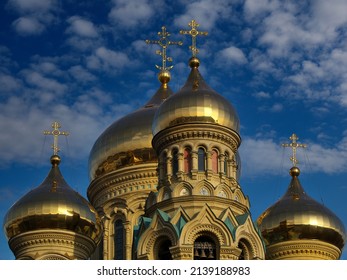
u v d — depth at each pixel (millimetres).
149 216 84875
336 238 93625
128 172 100062
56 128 97062
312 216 92938
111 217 100125
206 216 81875
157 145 87812
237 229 82062
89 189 103125
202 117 86438
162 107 88000
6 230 90750
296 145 100312
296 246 92562
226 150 86938
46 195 90000
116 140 101375
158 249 82438
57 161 95062
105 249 98875
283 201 95000
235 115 88312
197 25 93938
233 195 84875
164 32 110562
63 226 89312
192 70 91188
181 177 84875
